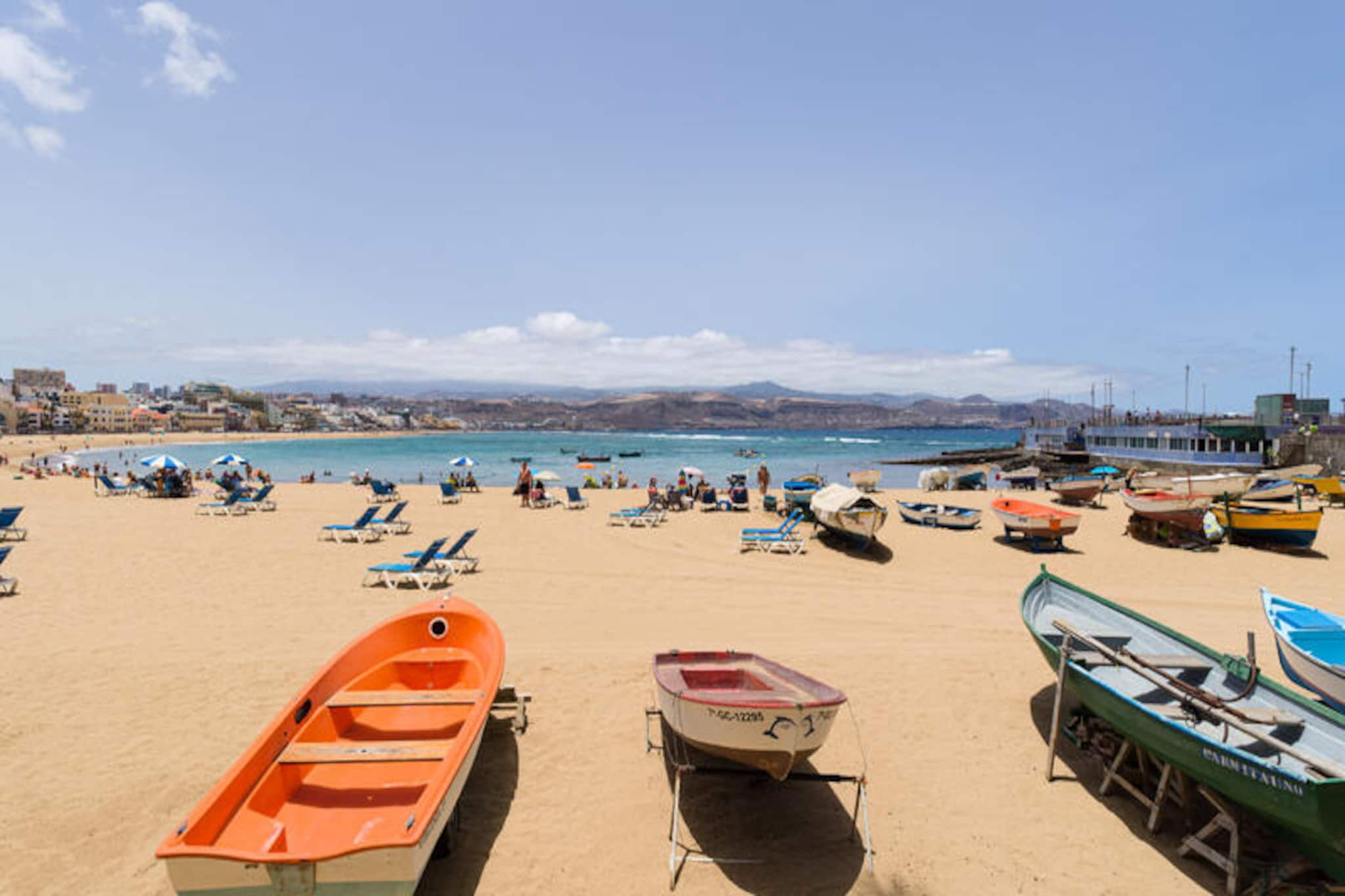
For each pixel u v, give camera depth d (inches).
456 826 218.5
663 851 219.5
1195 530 745.6
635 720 306.0
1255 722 226.2
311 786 223.0
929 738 295.0
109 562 602.2
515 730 294.7
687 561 652.1
